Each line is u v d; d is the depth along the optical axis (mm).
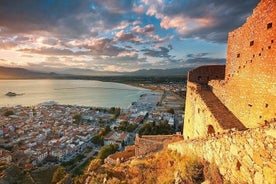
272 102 15008
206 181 13047
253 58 17641
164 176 18469
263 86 16094
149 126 113312
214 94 26016
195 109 26453
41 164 92000
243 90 19078
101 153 75875
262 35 16391
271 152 8398
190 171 14453
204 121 22406
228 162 11492
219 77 33344
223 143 12117
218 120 19000
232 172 11070
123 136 118562
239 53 20281
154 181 19281
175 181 15203
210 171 13109
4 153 94812
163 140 35938
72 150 106312
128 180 21797
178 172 15695
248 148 9828
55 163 93500
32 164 87688
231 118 19859
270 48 15383
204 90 27703
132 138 122500
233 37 21906
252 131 9586
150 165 22891
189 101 30438
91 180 25859
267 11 15781
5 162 81688
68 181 47969
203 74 32969
